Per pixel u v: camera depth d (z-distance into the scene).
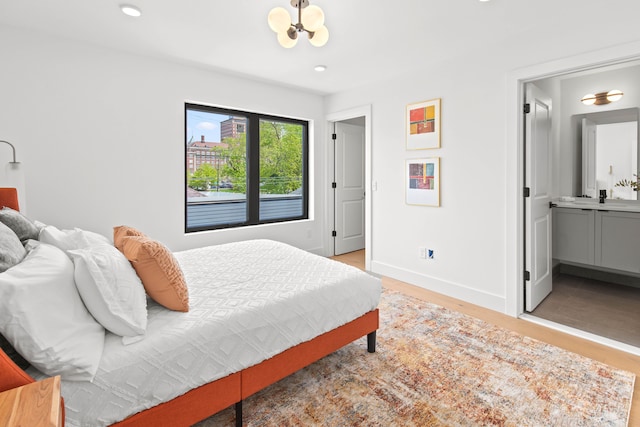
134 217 3.21
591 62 2.33
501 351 2.26
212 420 1.64
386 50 3.02
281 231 4.46
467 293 3.19
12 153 2.60
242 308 1.61
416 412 1.67
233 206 4.20
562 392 1.83
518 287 2.84
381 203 4.03
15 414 0.74
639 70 3.55
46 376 1.10
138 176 3.22
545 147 3.16
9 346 1.07
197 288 1.88
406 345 2.34
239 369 1.53
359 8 2.28
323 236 4.96
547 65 2.54
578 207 3.72
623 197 3.72
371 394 1.81
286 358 1.73
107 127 3.02
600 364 2.10
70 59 2.82
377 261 4.14
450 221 3.31
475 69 3.02
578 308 3.04
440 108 3.32
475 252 3.12
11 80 2.58
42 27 2.60
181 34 2.71
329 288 1.95
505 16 2.41
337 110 4.57
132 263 1.55
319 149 4.82
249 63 3.38
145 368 1.27
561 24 2.46
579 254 3.75
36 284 1.11
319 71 3.62
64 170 2.83
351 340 2.07
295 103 4.43
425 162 3.49
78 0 2.20
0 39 2.53
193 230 3.80
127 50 3.05
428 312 2.92
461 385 1.89
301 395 1.81
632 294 3.40
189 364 1.38
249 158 4.24
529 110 2.81
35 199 2.71
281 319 1.69
